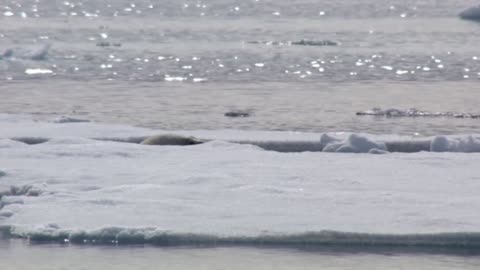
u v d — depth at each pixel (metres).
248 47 164.25
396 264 41.66
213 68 132.38
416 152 64.50
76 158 59.44
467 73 128.38
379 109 92.25
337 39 184.12
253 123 85.00
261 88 111.25
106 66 133.75
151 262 42.00
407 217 46.00
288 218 46.09
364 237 43.91
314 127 83.31
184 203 48.38
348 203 48.41
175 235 44.41
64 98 100.56
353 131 81.31
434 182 52.91
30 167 56.47
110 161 58.50
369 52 157.00
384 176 54.34
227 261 42.09
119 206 48.03
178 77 122.06
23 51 143.12
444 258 42.53
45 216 46.84
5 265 41.62
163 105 96.31
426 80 120.88
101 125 74.25
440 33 197.88
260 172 55.25
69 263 41.91
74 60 140.88
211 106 95.94
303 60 144.00
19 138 68.38
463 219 45.59
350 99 102.56
